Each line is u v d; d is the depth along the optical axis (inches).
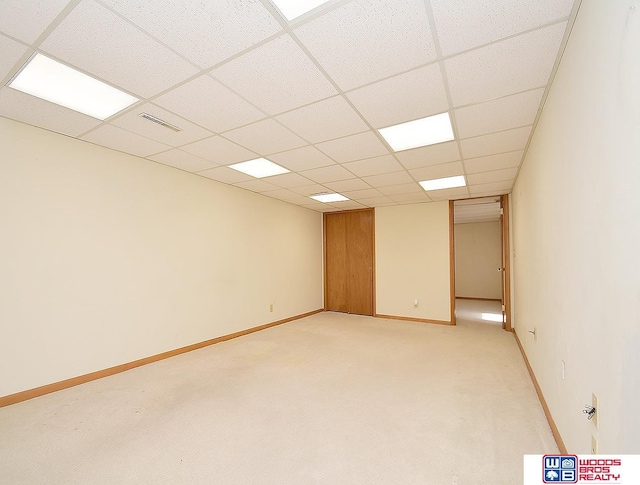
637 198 34.8
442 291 220.8
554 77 73.9
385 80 76.0
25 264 100.4
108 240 122.7
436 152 124.5
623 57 37.6
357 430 83.7
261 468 68.1
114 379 117.8
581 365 57.6
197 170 153.1
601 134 45.6
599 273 47.7
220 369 129.6
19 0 51.7
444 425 86.2
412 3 52.6
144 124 100.9
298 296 242.1
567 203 65.7
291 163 139.9
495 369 130.4
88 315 116.0
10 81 76.6
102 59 68.0
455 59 68.0
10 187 97.7
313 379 119.3
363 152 125.2
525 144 115.6
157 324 140.1
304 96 83.5
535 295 110.3
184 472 66.6
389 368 131.6
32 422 86.2
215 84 77.9
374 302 248.1
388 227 244.5
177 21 56.7
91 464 68.8
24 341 99.6
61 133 109.0
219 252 173.5
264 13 54.7
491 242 349.7
